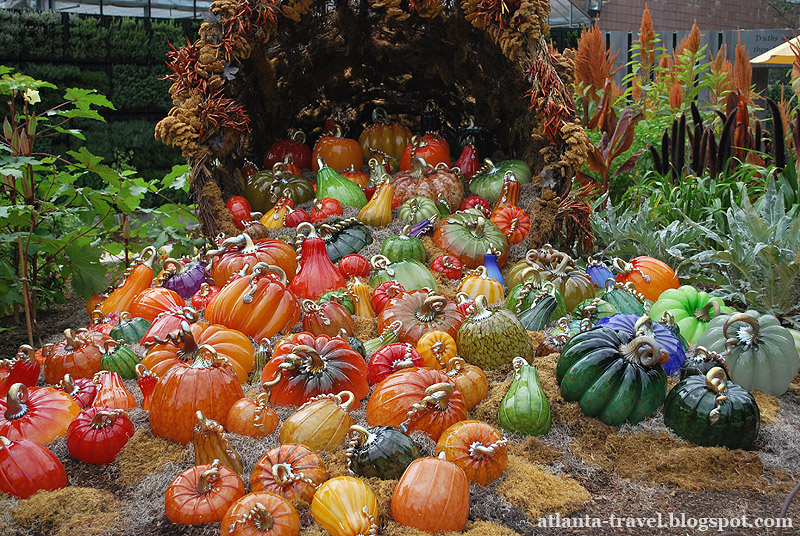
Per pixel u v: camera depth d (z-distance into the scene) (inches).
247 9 173.2
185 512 88.4
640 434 106.5
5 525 89.0
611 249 187.6
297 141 224.1
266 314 133.4
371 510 85.7
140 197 192.4
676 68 320.2
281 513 84.4
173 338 116.3
